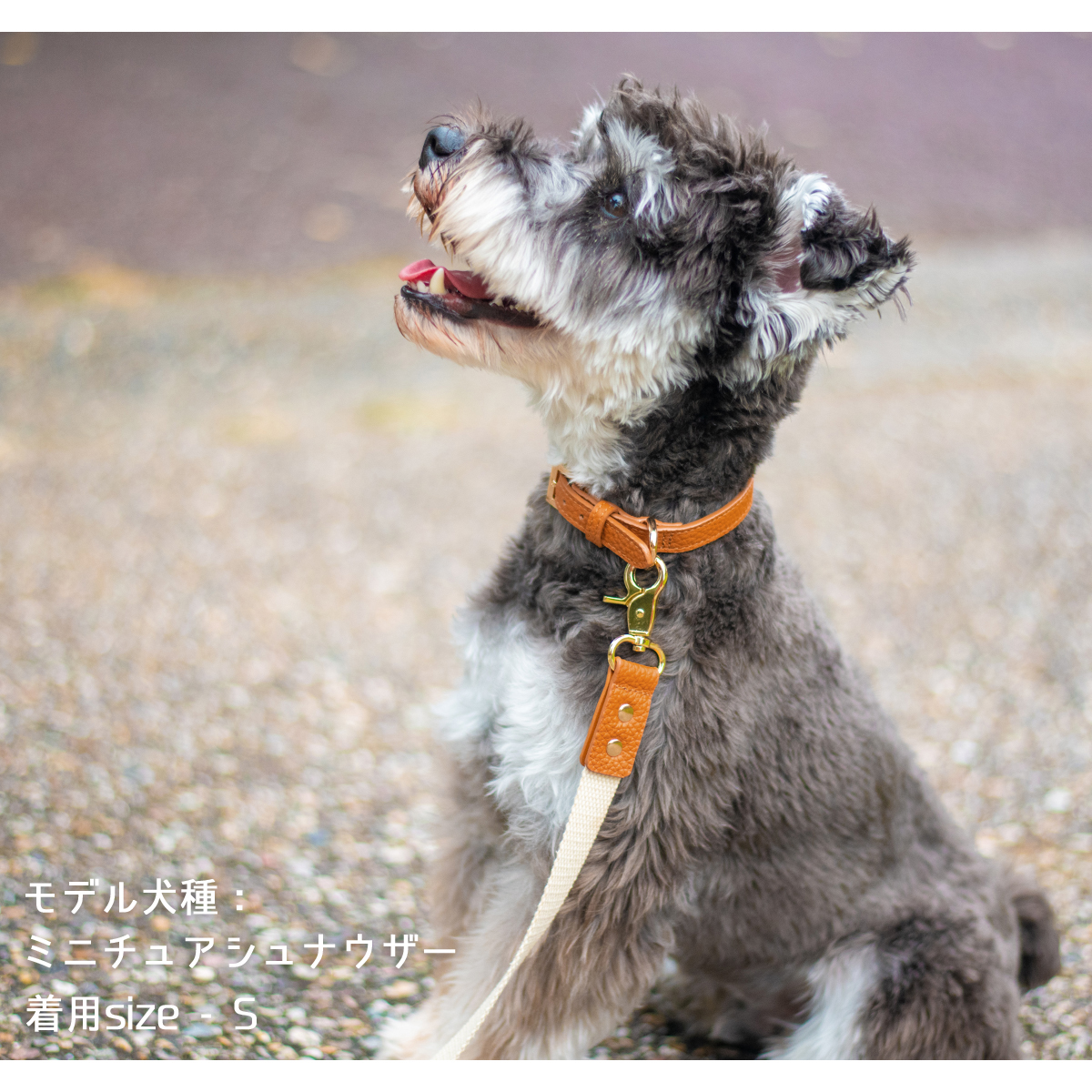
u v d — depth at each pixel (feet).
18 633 15.01
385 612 16.71
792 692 7.88
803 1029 8.49
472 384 26.71
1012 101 52.54
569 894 7.39
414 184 8.09
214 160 36.27
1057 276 35.86
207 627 15.79
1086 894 11.12
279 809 11.88
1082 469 22.66
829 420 25.13
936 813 9.08
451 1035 7.97
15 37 42.98
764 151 7.76
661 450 7.54
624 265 7.46
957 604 17.51
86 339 26.40
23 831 10.92
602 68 45.83
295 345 27.30
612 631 7.43
